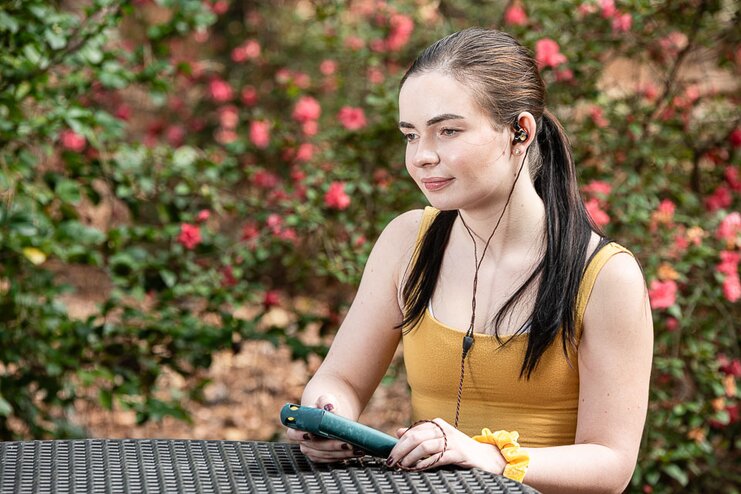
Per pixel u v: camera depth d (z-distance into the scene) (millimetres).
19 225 3457
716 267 3754
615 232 3898
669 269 3670
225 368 5660
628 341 1979
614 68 5441
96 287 6277
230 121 5629
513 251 2066
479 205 2029
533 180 2096
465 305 2088
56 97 3826
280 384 5535
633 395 1983
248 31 6570
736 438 4023
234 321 3914
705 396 3816
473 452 1859
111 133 3834
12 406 3785
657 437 3713
